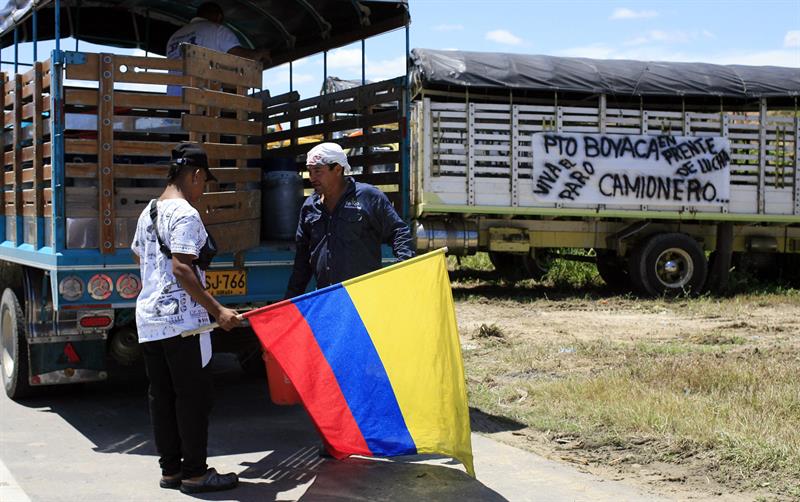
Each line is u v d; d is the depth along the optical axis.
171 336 4.53
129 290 5.86
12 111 6.82
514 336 9.98
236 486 4.76
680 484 4.73
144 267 4.65
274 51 9.45
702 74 14.44
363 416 4.62
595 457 5.28
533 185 13.88
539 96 14.97
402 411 4.60
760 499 4.44
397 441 4.58
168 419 4.73
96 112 5.92
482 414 6.34
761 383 6.86
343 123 7.91
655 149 14.38
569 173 14.02
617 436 5.57
